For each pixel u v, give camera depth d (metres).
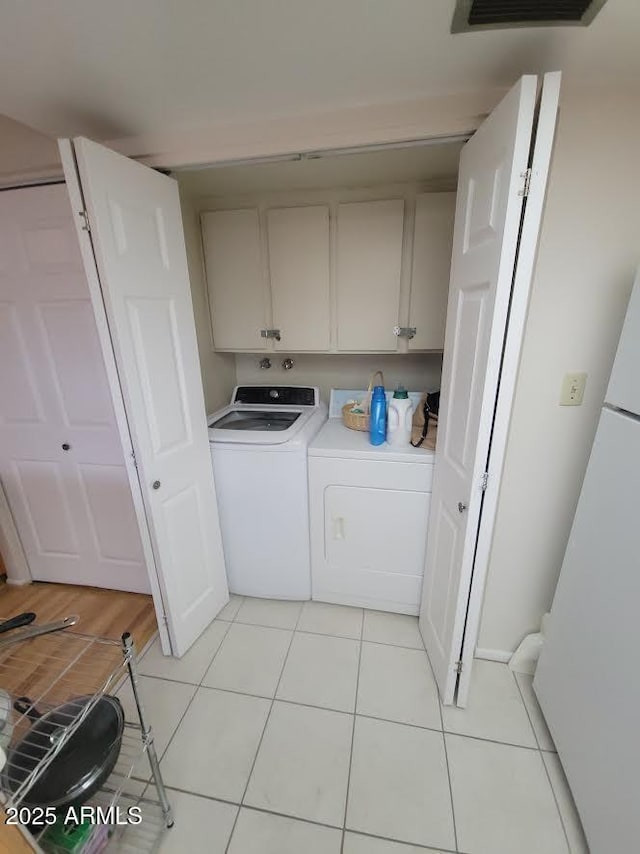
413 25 0.83
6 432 1.94
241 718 1.44
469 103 1.12
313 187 1.86
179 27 0.82
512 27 0.84
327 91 1.08
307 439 1.80
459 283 1.28
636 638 0.89
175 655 1.69
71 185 1.10
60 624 0.91
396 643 1.75
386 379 2.33
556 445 1.34
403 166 1.62
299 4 0.77
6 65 0.93
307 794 1.22
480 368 1.10
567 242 1.16
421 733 1.38
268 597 2.03
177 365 1.52
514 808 1.17
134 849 1.09
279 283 1.98
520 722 1.41
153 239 1.35
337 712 1.46
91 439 1.88
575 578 1.15
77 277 1.62
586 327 1.21
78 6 0.76
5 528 2.10
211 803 1.20
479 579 1.25
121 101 1.11
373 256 1.86
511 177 0.90
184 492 1.62
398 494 1.72
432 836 1.11
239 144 1.28
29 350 1.77
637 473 0.90
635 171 1.09
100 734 1.04
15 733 1.04
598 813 1.00
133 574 2.10
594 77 1.02
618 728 0.94
